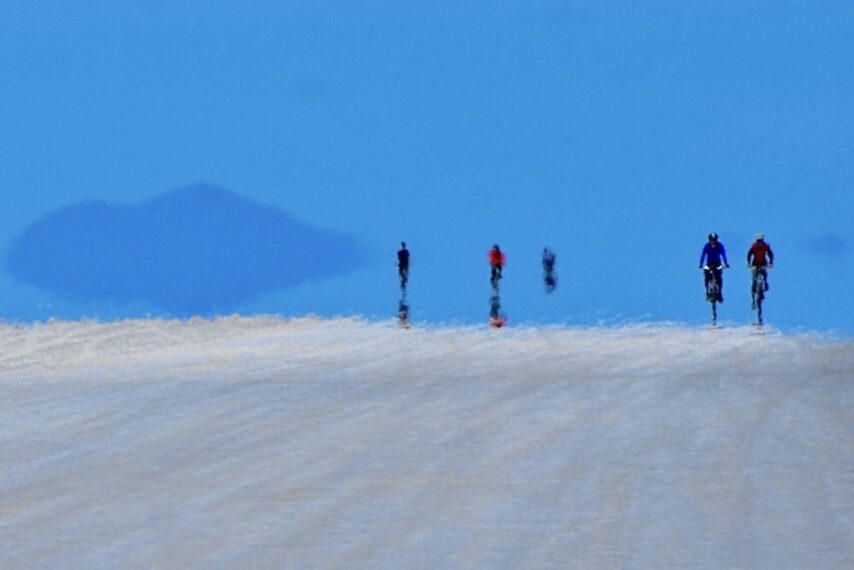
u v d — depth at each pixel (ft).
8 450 178.70
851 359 313.73
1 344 430.61
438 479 146.00
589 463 155.43
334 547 109.19
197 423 206.49
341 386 267.39
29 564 104.32
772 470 147.33
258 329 489.67
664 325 470.80
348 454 168.14
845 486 135.85
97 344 425.69
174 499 135.95
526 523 118.42
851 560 100.83
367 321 521.24
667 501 128.47
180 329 487.20
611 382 265.34
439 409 220.02
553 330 463.01
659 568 99.19
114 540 114.01
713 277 476.95
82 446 181.57
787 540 108.58
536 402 228.22
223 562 103.81
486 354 357.82
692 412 208.03
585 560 102.47
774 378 267.18
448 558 104.01
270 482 146.30
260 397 246.68
